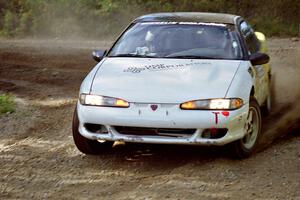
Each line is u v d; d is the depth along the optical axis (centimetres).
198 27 2342
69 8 6825
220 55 2198
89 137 1998
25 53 4850
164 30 2350
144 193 1758
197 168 1966
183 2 7150
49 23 6719
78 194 1770
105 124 1964
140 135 1947
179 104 1909
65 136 2423
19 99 3130
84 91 2033
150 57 2217
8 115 2789
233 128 1931
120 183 1856
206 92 1931
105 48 5206
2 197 1753
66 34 6581
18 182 1886
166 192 1758
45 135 2452
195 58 2181
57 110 2889
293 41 5725
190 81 1992
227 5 7231
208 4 7162
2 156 2164
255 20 6856
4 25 6875
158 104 1917
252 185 1794
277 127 2508
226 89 1950
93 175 1939
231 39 2270
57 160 2105
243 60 2184
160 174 1928
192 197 1708
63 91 3347
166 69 2084
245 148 2047
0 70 4053
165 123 1902
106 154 2159
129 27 2442
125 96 1955
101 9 6819
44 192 1794
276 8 7144
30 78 3762
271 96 3036
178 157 2102
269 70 2684
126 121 1928
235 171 1925
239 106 1952
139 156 2131
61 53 4872
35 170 2000
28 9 6988
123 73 2081
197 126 1898
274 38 6231
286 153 2098
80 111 2011
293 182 1808
